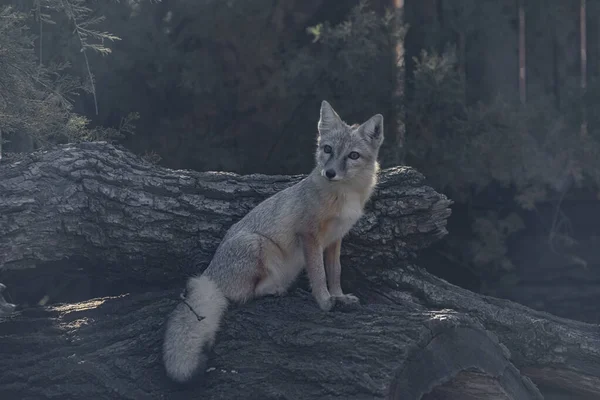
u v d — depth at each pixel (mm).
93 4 10789
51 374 6328
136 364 6215
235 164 11594
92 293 9852
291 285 7094
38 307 7281
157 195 7172
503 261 11031
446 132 11344
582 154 10844
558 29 11781
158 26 11438
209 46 11875
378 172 7301
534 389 6277
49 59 10234
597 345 6812
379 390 5375
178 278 7395
